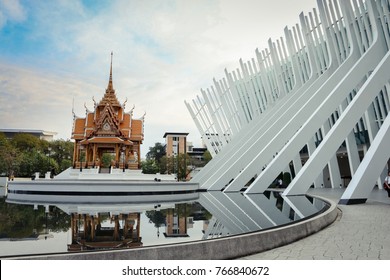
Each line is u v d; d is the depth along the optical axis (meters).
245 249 5.50
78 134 41.69
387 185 14.54
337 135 13.89
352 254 5.36
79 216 10.21
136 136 42.56
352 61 17.19
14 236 6.85
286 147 16.25
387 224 8.08
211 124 40.16
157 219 9.48
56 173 57.66
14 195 21.28
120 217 9.97
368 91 13.77
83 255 4.42
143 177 35.06
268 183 16.80
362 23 20.55
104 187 21.47
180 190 23.98
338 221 8.62
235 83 37.22
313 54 22.53
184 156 60.62
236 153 25.20
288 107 22.41
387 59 13.98
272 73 31.58
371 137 19.25
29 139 69.69
